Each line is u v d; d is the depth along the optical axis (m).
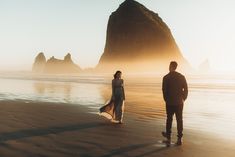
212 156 7.73
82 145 8.73
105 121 12.95
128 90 34.03
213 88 38.78
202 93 30.73
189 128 11.69
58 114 14.81
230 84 49.38
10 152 7.95
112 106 12.80
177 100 9.05
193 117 14.58
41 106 17.94
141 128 11.43
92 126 11.78
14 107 17.38
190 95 28.39
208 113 15.96
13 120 12.93
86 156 7.62
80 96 25.17
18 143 8.91
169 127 9.20
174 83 9.10
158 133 10.49
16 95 26.02
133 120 13.29
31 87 38.19
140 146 8.67
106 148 8.41
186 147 8.64
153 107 18.03
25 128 11.19
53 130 10.90
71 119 13.39
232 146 8.80
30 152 7.96
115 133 10.45
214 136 10.20
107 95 26.19
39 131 10.69
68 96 25.12
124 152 8.02
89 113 15.26
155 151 8.15
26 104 18.94
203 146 8.78
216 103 21.06
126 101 21.52
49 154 7.78
